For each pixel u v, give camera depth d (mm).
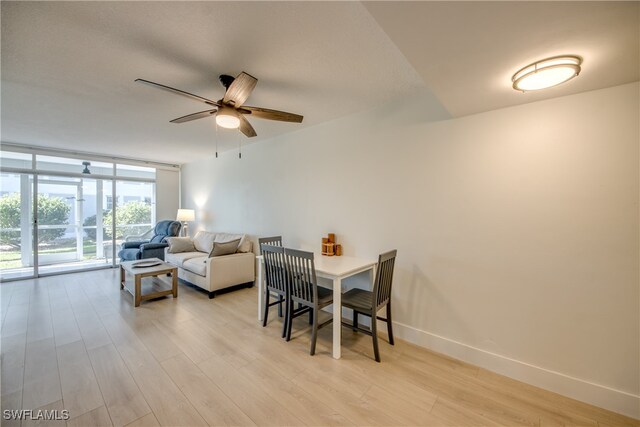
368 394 1761
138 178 5770
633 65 1396
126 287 3760
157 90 2408
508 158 1994
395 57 1885
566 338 1800
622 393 1631
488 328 2088
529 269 1923
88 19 1503
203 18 1493
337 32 1611
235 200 4746
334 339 2178
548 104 1844
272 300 3477
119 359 2115
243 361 2121
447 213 2281
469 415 1594
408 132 2510
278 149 3906
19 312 3047
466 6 1014
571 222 1773
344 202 3043
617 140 1634
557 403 1714
